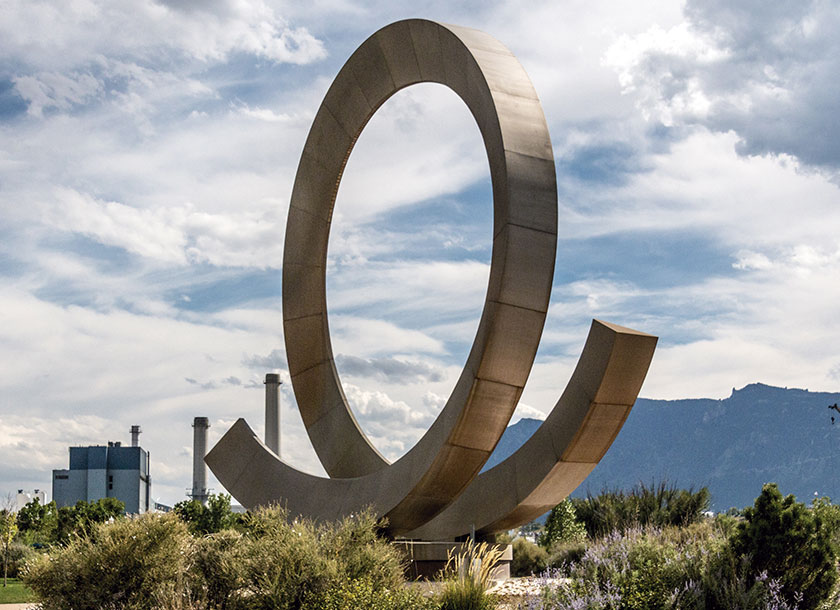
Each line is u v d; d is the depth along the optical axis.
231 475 18.22
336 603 8.73
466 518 16.22
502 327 13.18
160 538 9.88
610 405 14.02
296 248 19.86
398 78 17.47
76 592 9.57
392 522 15.04
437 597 9.79
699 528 14.02
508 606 10.29
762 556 9.38
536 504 15.45
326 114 19.42
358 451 17.88
